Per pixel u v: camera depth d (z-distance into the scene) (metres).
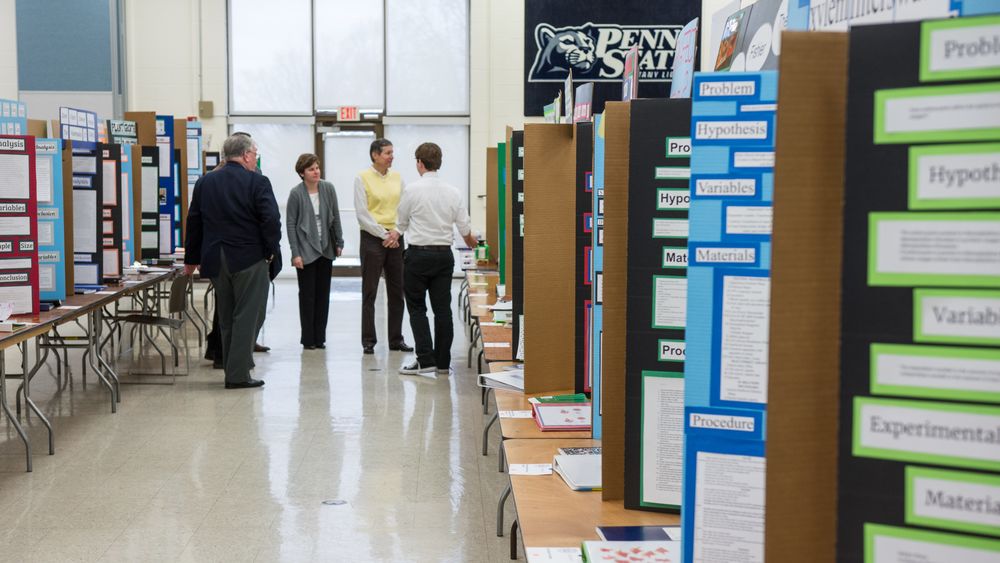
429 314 10.41
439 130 14.02
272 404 6.01
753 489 1.61
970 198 1.04
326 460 4.79
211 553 3.55
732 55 2.59
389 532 3.78
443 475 4.55
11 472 4.57
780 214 1.17
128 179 6.91
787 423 1.18
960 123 1.04
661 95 12.64
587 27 12.80
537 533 2.19
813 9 1.97
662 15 12.67
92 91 12.91
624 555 1.94
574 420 3.14
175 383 6.70
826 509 1.20
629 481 2.28
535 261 3.53
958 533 1.07
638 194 2.13
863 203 1.09
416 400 6.11
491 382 3.80
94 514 3.97
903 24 1.06
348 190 14.09
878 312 1.09
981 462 1.06
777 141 1.16
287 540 3.70
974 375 1.05
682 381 2.20
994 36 1.02
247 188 6.38
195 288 12.62
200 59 13.58
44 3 12.76
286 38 13.76
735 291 1.60
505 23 13.64
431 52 13.84
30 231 4.83
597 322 2.96
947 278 1.06
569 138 3.47
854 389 1.10
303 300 8.00
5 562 3.45
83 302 5.43
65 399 6.19
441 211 6.75
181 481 4.44
